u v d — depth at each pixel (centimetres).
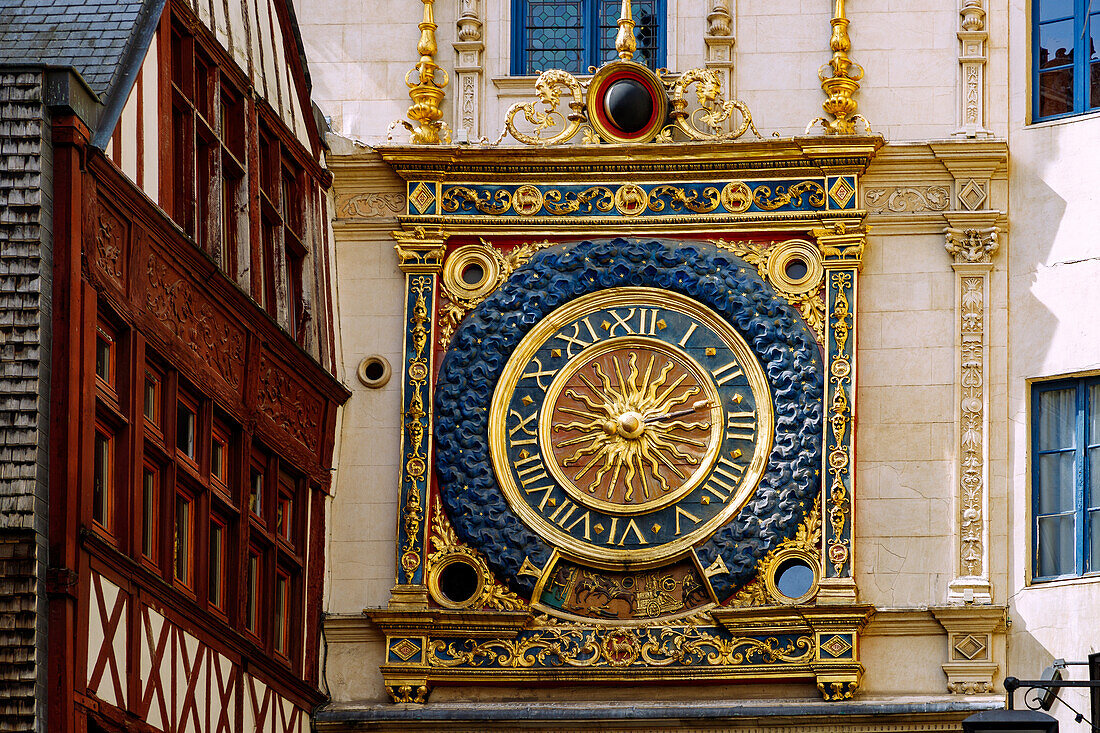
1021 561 2819
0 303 2102
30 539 2050
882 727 2770
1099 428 2811
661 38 3044
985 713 2156
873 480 2866
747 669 2811
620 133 2967
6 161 2130
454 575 2900
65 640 2056
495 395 2930
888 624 2817
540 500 2900
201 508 2445
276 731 2673
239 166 2609
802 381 2877
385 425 2944
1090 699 2717
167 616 2323
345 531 2919
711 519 2872
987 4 2973
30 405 2080
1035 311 2873
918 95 2966
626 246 2945
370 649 2878
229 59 2600
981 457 2853
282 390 2723
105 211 2219
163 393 2367
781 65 2998
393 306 2975
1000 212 2906
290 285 2847
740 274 2923
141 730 2239
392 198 3003
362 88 3041
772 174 2942
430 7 3033
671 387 2916
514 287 2952
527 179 2975
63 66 2159
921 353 2891
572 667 2836
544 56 3069
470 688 2870
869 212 2931
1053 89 2931
